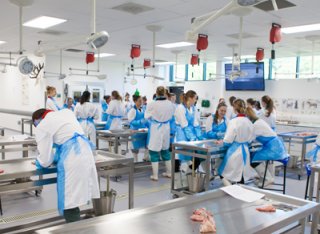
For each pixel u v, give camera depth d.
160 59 9.95
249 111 4.05
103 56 9.78
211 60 9.70
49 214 3.47
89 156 2.61
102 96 10.89
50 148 2.51
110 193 3.26
